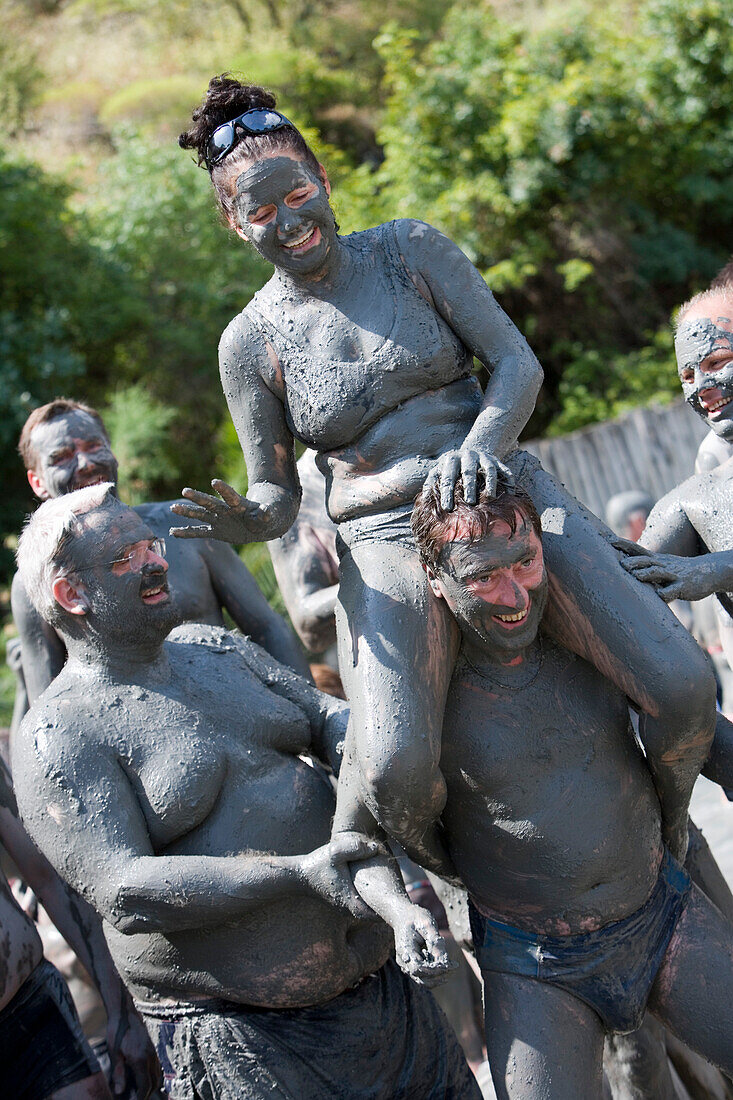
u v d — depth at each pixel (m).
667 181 17.52
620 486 10.60
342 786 2.80
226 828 2.94
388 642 2.58
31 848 3.60
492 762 2.70
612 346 17.30
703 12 16.83
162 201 16.75
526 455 2.85
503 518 2.49
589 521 2.73
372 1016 3.06
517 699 2.71
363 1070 3.01
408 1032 3.15
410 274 2.78
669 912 2.79
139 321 16.39
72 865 2.84
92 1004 4.40
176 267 16.69
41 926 4.58
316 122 21.56
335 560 4.35
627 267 17.39
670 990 2.76
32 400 14.96
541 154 16.66
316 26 24.88
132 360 16.66
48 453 4.14
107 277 16.30
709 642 5.16
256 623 4.13
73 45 27.19
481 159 16.97
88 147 22.66
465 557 2.50
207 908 2.73
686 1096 3.82
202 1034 2.94
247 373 2.88
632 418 10.65
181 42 26.36
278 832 2.97
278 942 2.90
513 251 17.17
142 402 14.63
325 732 3.22
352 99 22.22
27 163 16.84
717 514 3.13
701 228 18.17
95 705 2.96
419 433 2.72
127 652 3.01
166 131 21.56
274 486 2.90
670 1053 3.81
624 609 2.59
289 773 3.08
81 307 16.02
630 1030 2.77
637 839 2.75
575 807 2.69
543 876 2.71
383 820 2.59
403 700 2.54
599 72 16.94
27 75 24.39
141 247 16.70
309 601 4.25
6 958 3.40
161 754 2.91
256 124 2.68
